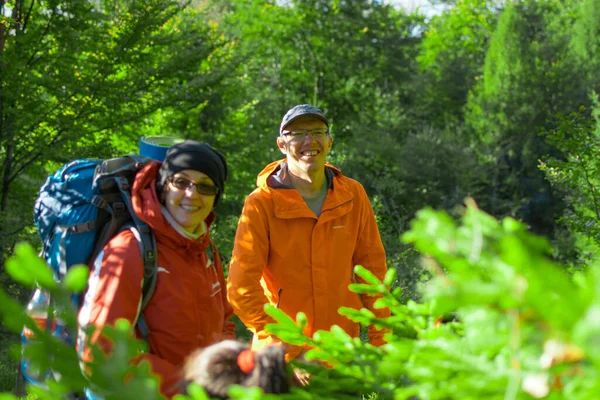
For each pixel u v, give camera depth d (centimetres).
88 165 247
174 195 236
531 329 83
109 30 1175
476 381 92
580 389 81
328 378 152
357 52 3491
